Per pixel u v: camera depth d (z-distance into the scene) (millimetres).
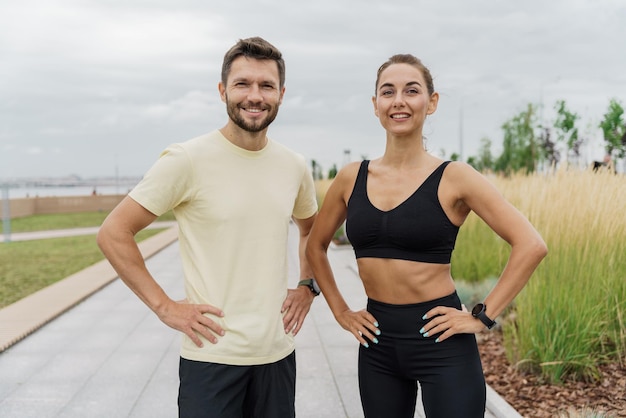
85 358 4684
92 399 3783
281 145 2252
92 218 29078
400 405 2107
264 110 2031
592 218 3957
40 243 15352
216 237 2049
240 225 2051
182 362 2086
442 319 1938
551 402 3420
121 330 5582
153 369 4391
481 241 6312
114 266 1982
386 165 2088
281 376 2139
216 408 2008
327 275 2285
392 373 2084
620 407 3271
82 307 6617
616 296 3857
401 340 2012
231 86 2023
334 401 3730
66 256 12281
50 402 3734
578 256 3889
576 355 3658
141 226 2012
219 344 2021
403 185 2018
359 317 2123
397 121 2002
